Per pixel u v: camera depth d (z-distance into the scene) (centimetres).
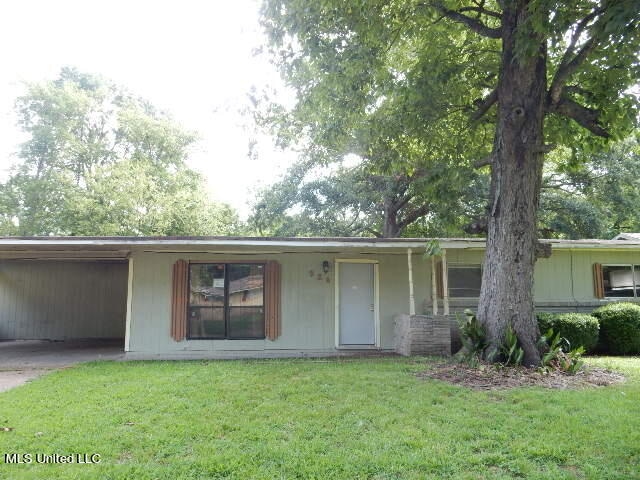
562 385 677
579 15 745
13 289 1514
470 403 580
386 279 1134
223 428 490
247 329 1072
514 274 817
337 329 1094
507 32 848
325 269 1106
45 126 2430
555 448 427
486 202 1828
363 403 582
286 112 1156
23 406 579
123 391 654
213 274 1082
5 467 393
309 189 2036
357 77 958
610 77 876
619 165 1861
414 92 1017
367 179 1953
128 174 2173
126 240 922
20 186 2412
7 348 1268
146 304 1050
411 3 916
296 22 893
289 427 493
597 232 1952
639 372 782
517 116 830
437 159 1138
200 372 803
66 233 2425
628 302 1165
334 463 396
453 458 407
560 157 1348
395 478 371
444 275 1050
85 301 1541
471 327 832
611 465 393
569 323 1020
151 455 420
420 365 838
